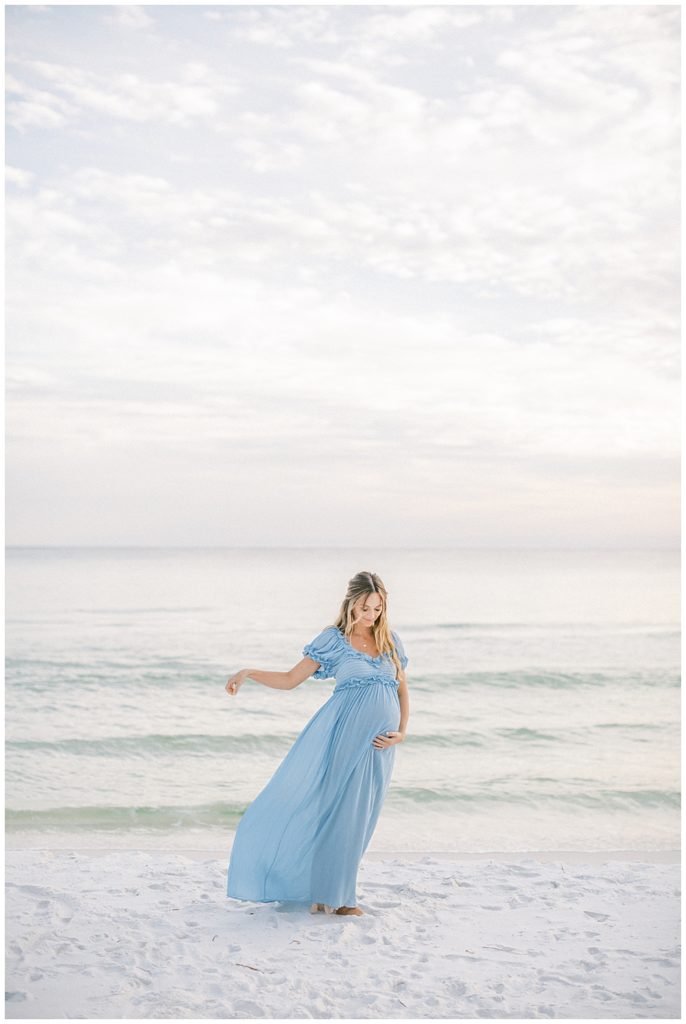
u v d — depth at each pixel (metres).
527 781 11.29
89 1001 3.64
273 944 4.32
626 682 19.00
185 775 11.51
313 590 35.34
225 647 22.95
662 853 7.27
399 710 5.07
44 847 8.08
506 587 36.72
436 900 5.06
